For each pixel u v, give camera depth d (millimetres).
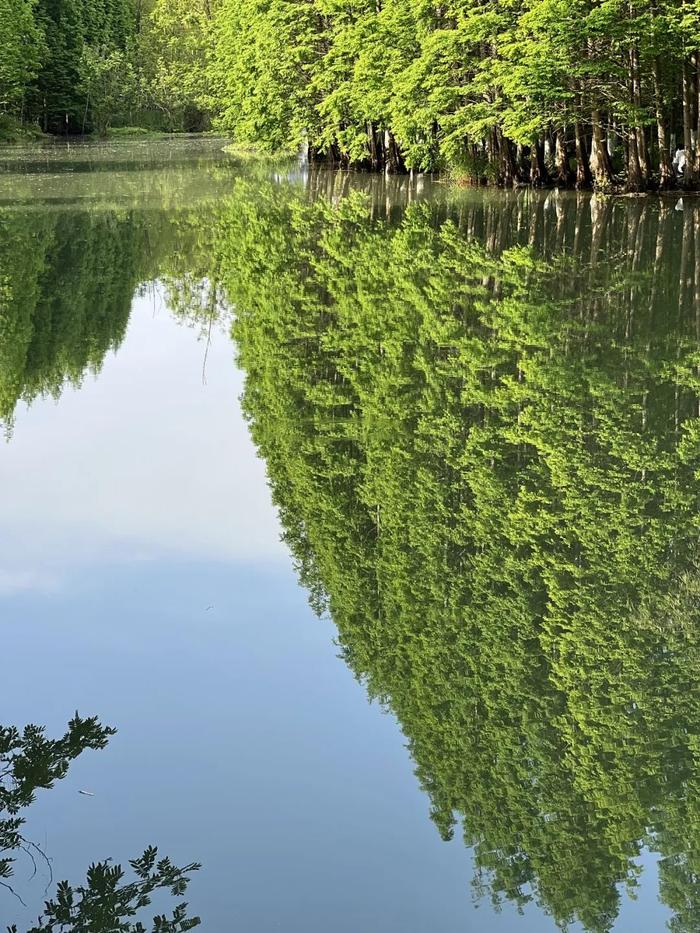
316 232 32000
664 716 7176
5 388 15648
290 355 17531
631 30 32844
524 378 15344
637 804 6125
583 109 38000
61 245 29797
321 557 9648
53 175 54062
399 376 15812
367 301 21469
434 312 19953
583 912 5207
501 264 24703
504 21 37781
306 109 59188
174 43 107000
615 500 10961
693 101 36594
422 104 43250
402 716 6957
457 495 11203
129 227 33531
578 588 9117
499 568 9438
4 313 21109
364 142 56500
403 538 10188
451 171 50656
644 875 5535
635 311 19250
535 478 11609
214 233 32281
